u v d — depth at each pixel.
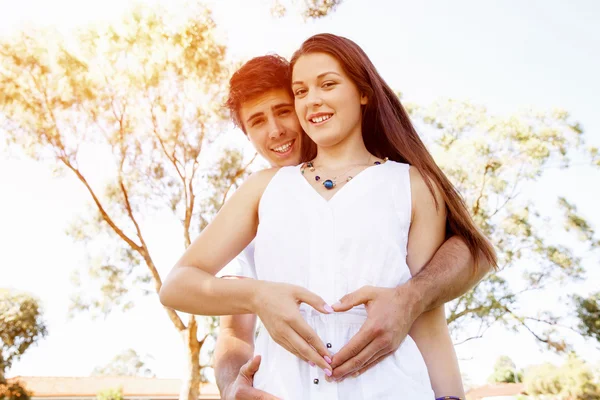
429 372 1.06
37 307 12.38
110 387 22.11
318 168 1.09
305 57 1.10
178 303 0.97
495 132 10.98
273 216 1.00
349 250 0.95
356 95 1.11
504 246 10.98
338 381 0.87
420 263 1.03
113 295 10.98
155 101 9.81
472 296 10.91
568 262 10.84
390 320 0.85
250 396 0.91
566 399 10.58
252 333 1.37
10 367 12.17
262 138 1.65
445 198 1.08
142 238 10.47
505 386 21.59
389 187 1.01
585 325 10.80
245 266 1.36
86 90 9.64
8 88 9.41
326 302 0.92
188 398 9.50
